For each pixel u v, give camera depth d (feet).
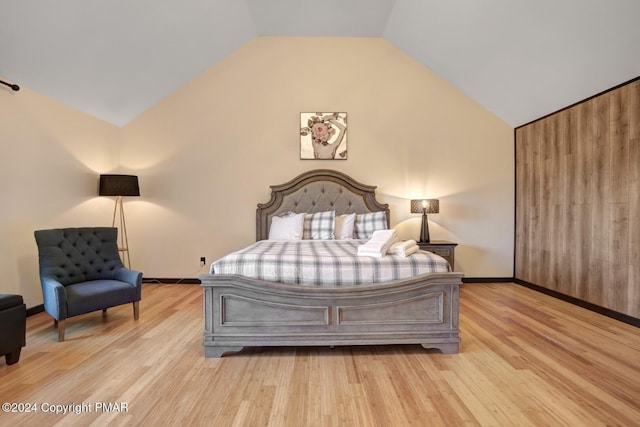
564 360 7.45
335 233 13.16
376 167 15.02
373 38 15.01
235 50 14.85
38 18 8.59
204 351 7.81
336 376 6.80
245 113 14.93
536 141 13.82
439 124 15.06
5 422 5.26
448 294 7.77
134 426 5.19
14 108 10.00
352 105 14.99
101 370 7.00
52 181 11.44
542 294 13.25
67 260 9.79
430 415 5.49
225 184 14.92
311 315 7.70
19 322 7.20
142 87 13.42
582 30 9.10
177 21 11.37
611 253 10.39
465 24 11.34
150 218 14.92
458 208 15.12
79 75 11.11
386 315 7.74
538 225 13.73
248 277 7.66
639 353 7.80
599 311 10.78
